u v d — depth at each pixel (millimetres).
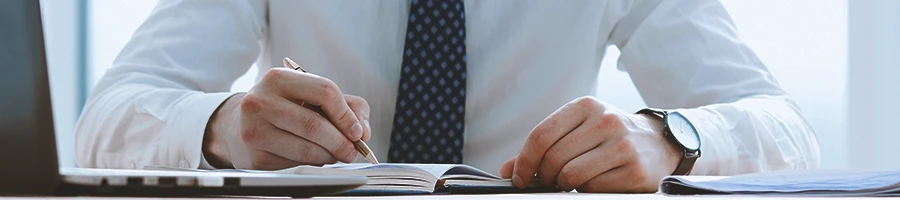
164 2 1433
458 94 1294
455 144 1281
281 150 975
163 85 1279
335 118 964
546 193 825
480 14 1440
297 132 962
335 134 961
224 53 1389
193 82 1331
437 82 1294
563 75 1456
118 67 1317
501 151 1437
